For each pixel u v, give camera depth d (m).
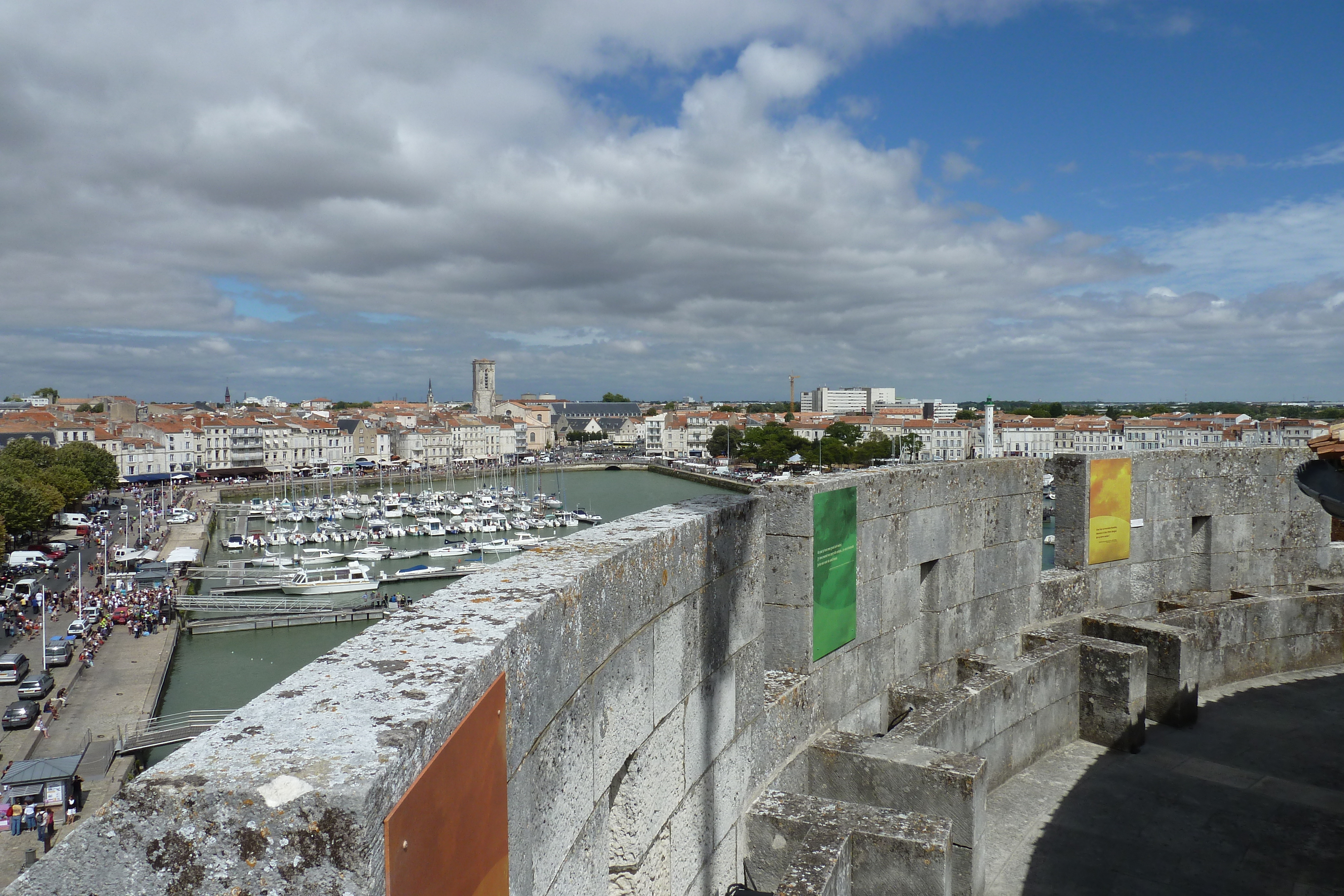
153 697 38.25
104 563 71.81
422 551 84.56
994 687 7.77
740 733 5.59
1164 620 9.95
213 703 40.09
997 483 9.23
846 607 7.30
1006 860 6.72
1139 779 8.01
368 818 1.79
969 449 163.00
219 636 53.69
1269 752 8.49
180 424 160.88
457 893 2.35
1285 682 10.33
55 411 177.12
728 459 186.25
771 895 5.46
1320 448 5.31
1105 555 10.37
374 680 2.40
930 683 8.55
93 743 31.17
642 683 4.21
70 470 99.25
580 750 3.53
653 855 4.35
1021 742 8.16
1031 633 9.39
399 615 3.01
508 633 2.84
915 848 5.19
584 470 193.00
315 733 2.04
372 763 1.90
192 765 1.89
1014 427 153.25
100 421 169.62
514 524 106.31
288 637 53.75
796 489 6.82
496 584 3.38
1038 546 9.70
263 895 1.80
